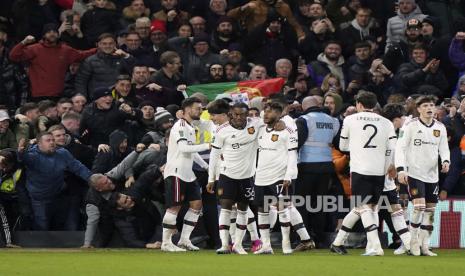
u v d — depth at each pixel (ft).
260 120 142.61
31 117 166.50
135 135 167.12
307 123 154.30
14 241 156.56
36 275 103.24
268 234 143.02
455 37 193.57
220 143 141.90
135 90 180.04
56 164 156.04
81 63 188.85
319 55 198.70
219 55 193.47
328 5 215.92
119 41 197.98
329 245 159.63
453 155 164.45
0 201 154.30
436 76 191.01
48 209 158.10
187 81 191.42
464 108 165.58
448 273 108.78
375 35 211.61
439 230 164.66
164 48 193.26
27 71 189.67
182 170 146.41
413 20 197.47
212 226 156.56
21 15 203.10
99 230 155.84
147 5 215.72
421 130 136.67
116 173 155.74
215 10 209.36
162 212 158.71
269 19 202.59
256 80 178.81
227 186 141.79
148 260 123.95
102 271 107.86
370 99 137.18
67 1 211.82
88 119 164.96
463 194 166.30
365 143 136.67
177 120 160.56
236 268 112.78
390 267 115.44
